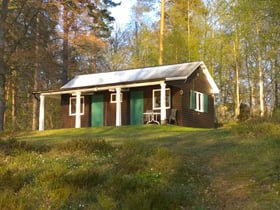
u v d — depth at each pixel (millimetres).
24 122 44250
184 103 25328
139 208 6977
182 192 8031
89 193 7891
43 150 11773
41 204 7375
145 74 26766
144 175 8977
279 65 26516
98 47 32500
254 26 25719
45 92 27172
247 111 39188
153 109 25531
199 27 34906
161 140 14344
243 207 7508
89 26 31375
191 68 25766
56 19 26641
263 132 13766
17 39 24891
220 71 37500
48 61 28672
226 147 12312
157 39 35438
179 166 9805
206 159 11148
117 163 9984
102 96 27797
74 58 36750
